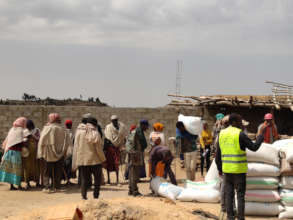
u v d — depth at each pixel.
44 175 11.77
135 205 7.70
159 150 10.91
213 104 21.52
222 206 8.67
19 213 8.35
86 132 9.69
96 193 9.81
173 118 21.86
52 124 11.81
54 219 6.89
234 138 7.74
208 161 16.30
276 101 20.33
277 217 8.80
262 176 8.87
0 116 21.16
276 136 12.26
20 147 12.18
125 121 21.73
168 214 7.61
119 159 13.57
